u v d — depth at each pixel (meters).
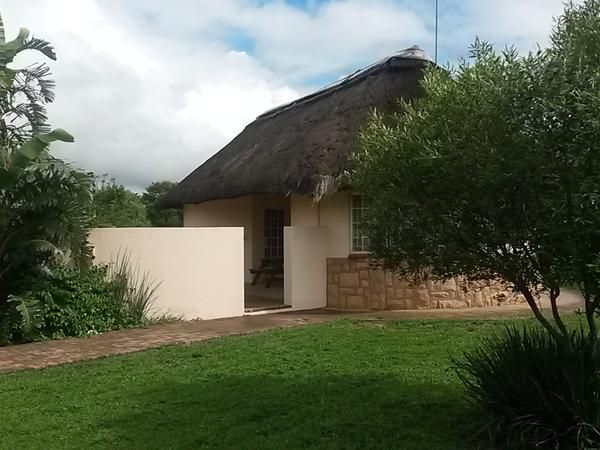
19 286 10.79
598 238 4.16
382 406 6.20
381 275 13.30
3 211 10.31
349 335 9.98
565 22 4.70
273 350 8.95
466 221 4.99
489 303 13.45
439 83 5.32
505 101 4.48
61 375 7.94
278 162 14.80
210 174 18.89
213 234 12.78
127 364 8.41
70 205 10.53
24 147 9.85
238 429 5.63
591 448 4.69
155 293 12.17
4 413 6.35
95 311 11.12
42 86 11.11
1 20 10.50
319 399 6.47
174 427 5.76
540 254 4.62
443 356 8.30
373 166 5.63
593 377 4.88
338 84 17.06
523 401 5.02
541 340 5.25
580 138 4.20
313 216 14.45
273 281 17.78
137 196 25.80
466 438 5.29
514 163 4.38
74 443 5.44
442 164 4.86
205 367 8.05
